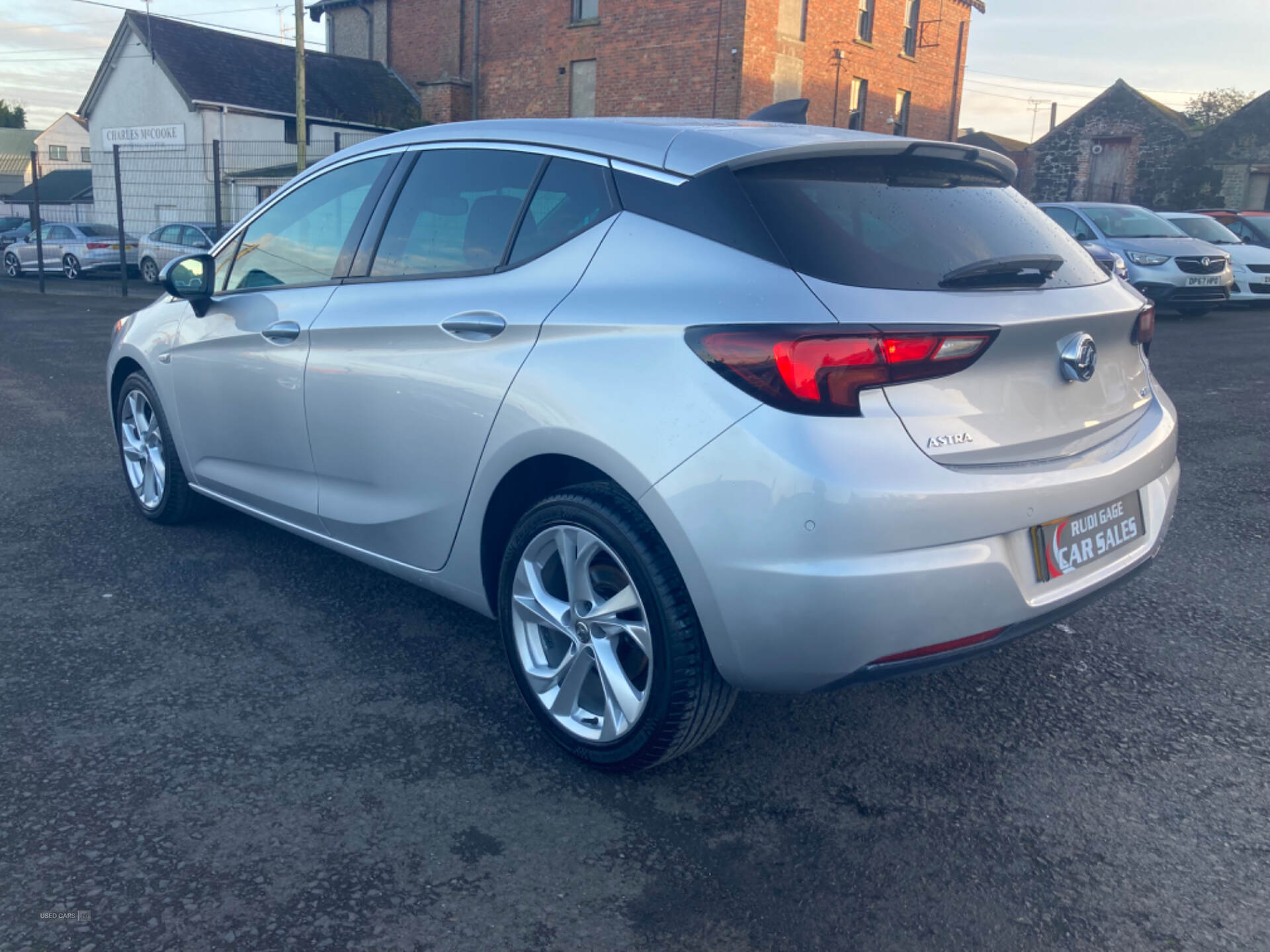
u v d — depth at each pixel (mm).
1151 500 2807
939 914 2100
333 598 3725
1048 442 2428
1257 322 13328
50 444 6152
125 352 4441
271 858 2219
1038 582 2375
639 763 2496
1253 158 30609
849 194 2471
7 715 2801
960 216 2600
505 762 2650
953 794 2547
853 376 2098
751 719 2920
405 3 27812
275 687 3020
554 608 2658
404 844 2289
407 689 3033
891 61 26312
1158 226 13859
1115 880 2219
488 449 2682
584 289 2539
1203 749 2779
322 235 3525
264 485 3732
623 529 2383
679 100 22000
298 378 3383
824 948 1999
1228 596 3898
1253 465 5875
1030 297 2414
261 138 26500
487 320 2709
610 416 2352
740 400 2160
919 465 2143
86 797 2424
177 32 27188
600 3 22828
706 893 2154
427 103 25594
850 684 2217
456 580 2967
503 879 2182
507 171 2936
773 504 2102
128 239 23344
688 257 2381
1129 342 2777
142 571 3961
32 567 3969
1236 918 2100
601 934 2021
